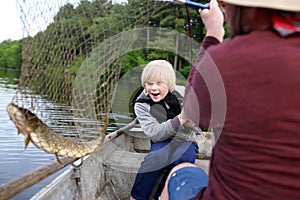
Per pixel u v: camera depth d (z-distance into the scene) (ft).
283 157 2.89
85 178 7.06
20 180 4.23
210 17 3.91
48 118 4.57
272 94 2.90
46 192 5.27
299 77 2.84
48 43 4.58
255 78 2.97
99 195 7.94
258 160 3.00
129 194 8.64
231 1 3.15
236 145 3.13
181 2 4.77
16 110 3.90
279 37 3.04
